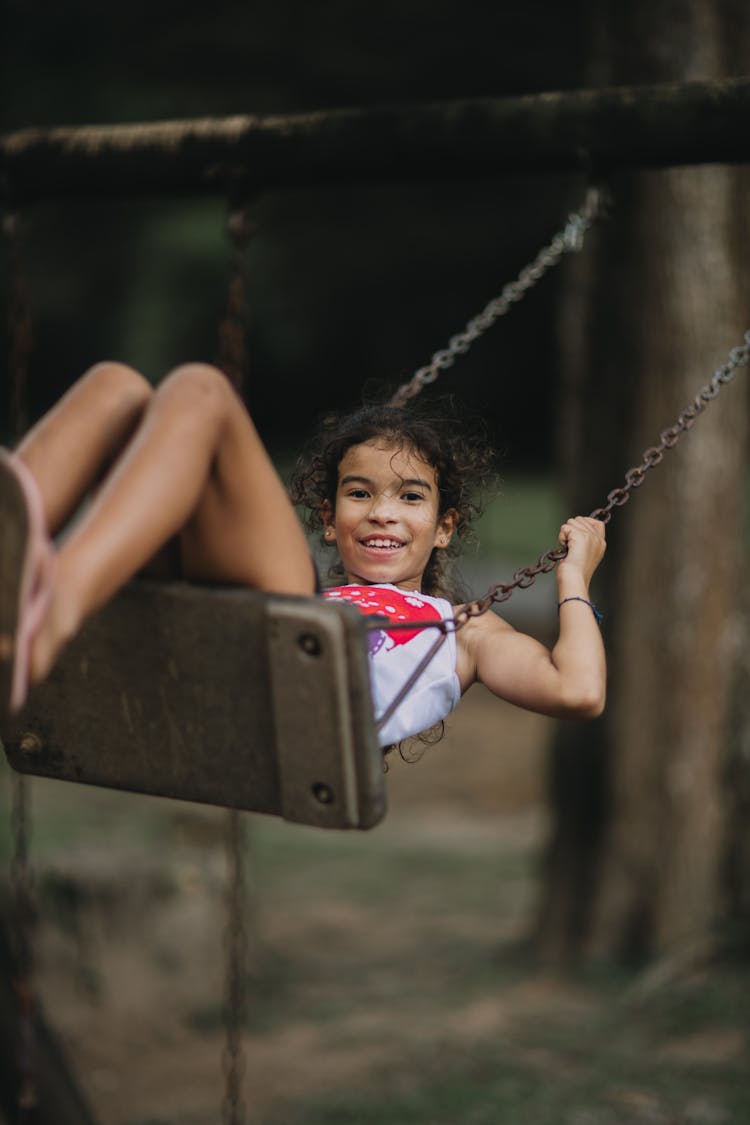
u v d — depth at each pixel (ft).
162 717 8.46
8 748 8.96
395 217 94.48
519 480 97.50
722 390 25.12
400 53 85.92
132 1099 20.71
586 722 26.25
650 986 23.86
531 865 32.63
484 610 8.63
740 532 25.73
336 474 9.58
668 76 24.23
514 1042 22.33
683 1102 19.97
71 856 25.32
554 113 12.62
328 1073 21.48
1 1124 15.78
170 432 7.55
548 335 103.55
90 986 23.15
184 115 85.92
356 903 29.84
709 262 24.66
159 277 89.76
